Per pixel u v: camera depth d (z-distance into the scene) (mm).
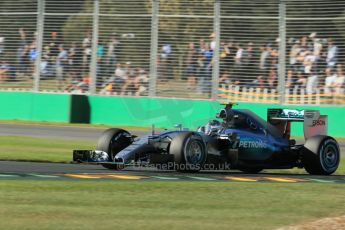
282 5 91500
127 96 98375
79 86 100750
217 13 94875
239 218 28781
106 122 98938
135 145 43781
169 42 97000
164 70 97125
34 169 45219
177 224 26859
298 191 37625
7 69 103875
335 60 88000
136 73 98438
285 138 49562
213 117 93625
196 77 95500
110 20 99812
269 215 29766
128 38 98875
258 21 92750
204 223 27281
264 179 43938
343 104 87500
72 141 72688
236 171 50406
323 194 36812
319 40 89125
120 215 28531
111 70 99500
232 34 94062
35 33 102750
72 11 101500
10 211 28562
